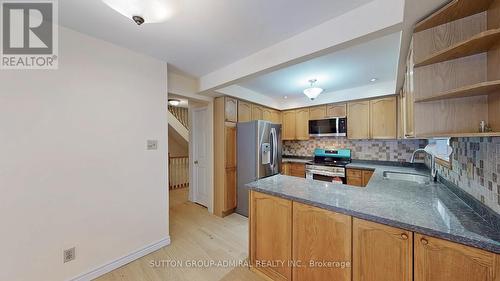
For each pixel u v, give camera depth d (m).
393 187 1.79
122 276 1.80
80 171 1.70
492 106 1.00
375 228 1.16
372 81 3.11
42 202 1.51
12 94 1.40
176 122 5.27
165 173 2.33
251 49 2.04
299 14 1.48
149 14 1.30
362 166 3.32
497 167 0.95
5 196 1.37
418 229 0.99
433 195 1.53
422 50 1.24
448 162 1.70
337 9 1.42
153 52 2.10
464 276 0.89
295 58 1.78
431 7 1.08
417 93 1.24
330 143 4.23
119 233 1.94
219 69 2.58
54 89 1.57
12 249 1.39
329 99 3.79
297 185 1.86
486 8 1.03
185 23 1.58
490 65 1.00
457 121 1.14
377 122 3.32
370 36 1.39
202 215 3.30
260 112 4.00
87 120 1.74
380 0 1.30
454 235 0.89
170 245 2.34
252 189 1.83
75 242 1.67
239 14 1.47
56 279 1.57
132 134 2.04
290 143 4.90
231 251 2.21
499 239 0.84
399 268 1.08
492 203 0.99
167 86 2.47
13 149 1.40
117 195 1.93
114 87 1.91
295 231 1.54
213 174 3.43
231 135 3.38
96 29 1.67
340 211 1.27
